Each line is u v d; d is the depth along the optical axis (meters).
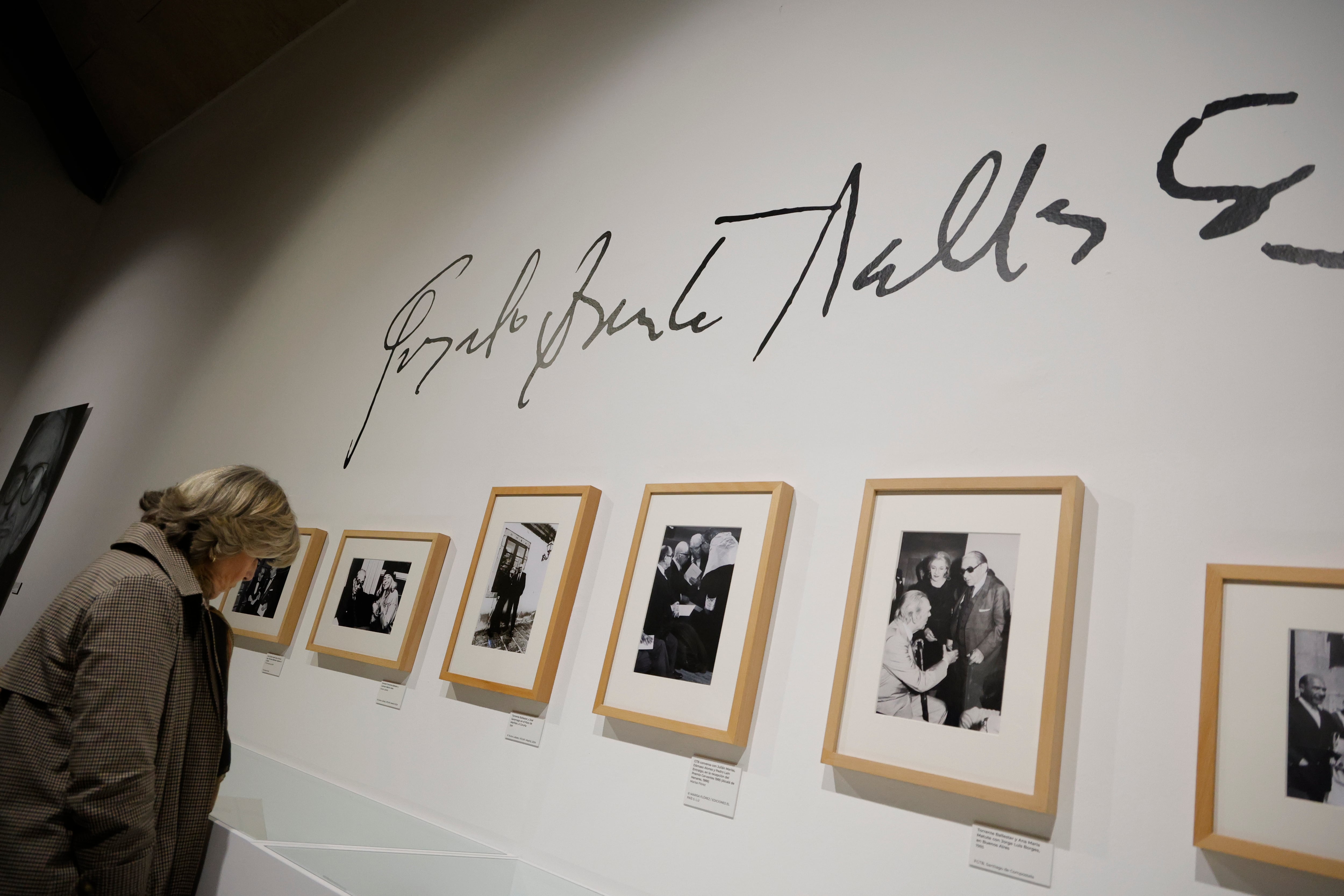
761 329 2.41
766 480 2.21
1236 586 1.49
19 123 8.52
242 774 2.77
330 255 4.69
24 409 7.93
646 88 3.28
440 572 2.97
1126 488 1.68
